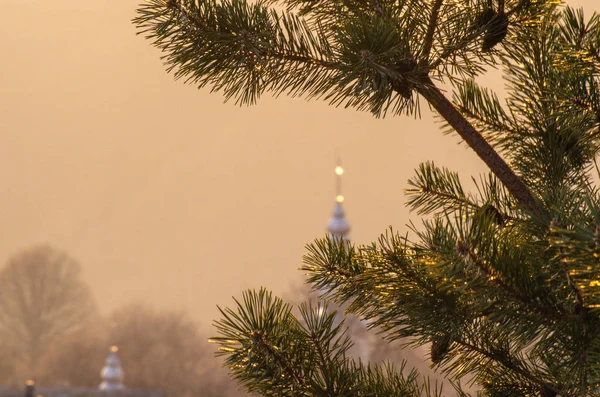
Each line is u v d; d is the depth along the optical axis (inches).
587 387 292.2
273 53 355.9
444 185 412.2
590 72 355.3
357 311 370.0
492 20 363.6
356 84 346.0
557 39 379.9
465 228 287.9
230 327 355.6
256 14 357.7
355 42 335.9
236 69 358.9
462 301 312.8
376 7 371.2
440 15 366.0
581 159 394.6
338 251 384.8
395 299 340.8
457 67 373.1
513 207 364.8
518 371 374.3
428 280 324.2
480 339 377.7
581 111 364.2
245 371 349.1
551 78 380.2
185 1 359.9
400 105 359.3
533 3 373.1
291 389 352.5
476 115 414.6
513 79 391.9
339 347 362.6
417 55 357.4
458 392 375.2
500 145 414.6
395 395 361.7
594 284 265.7
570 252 264.2
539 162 391.5
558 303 292.4
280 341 357.7
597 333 292.0
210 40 358.9
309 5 384.8
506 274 287.9
